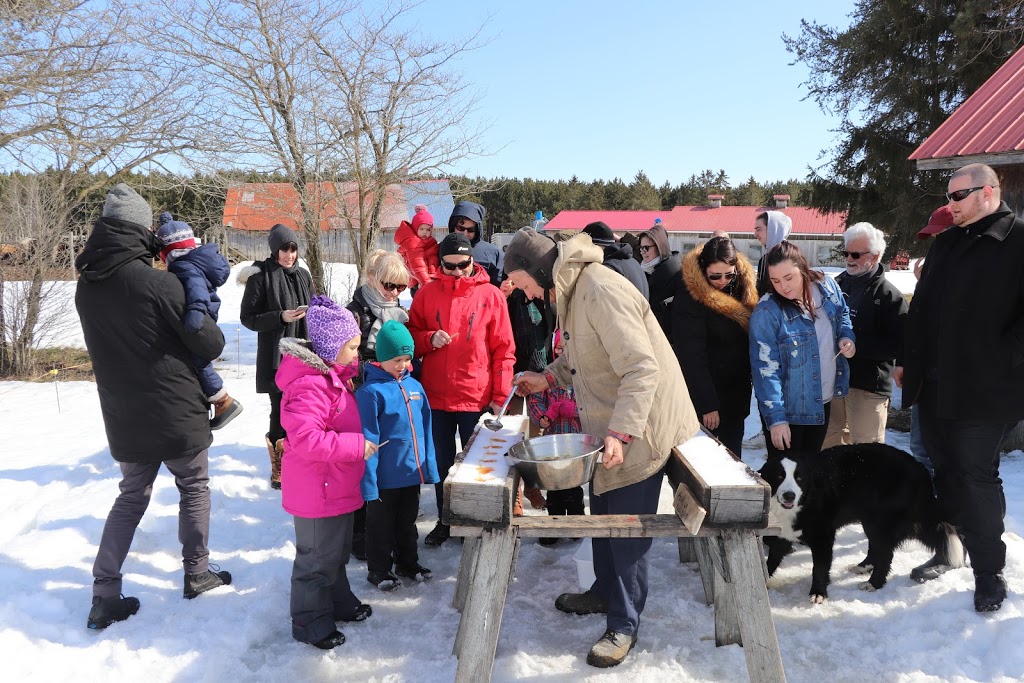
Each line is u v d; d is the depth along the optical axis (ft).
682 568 11.89
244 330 41.78
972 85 34.42
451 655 9.19
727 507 7.38
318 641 9.38
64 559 11.62
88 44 29.50
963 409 9.65
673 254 14.70
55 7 28.53
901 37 36.37
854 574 11.46
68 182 33.42
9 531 12.97
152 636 9.51
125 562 11.60
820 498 10.26
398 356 10.63
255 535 13.16
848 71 39.24
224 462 16.90
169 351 9.71
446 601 10.82
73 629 9.53
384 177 36.11
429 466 11.19
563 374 10.46
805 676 8.56
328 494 9.29
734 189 209.36
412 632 9.92
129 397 9.58
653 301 14.28
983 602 9.59
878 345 12.76
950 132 19.19
